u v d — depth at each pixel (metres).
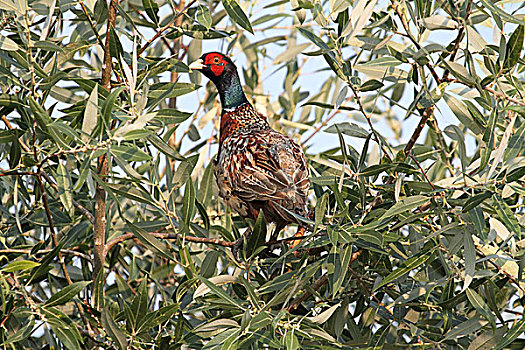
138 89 8.73
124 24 10.88
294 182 9.77
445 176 12.12
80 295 9.73
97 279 8.32
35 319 7.99
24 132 8.85
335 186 8.31
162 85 9.26
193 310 8.38
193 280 8.16
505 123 9.23
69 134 7.26
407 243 8.84
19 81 8.70
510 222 7.26
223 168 10.39
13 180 9.58
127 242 12.16
